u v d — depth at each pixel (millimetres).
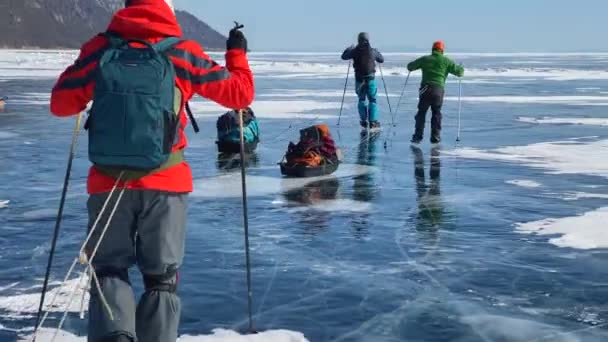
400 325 3789
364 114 14312
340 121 15609
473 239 5660
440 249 5363
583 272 4750
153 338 2730
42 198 7277
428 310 4027
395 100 22422
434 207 6879
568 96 23906
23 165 9375
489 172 8977
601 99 22453
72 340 3531
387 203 7070
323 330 3721
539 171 9055
